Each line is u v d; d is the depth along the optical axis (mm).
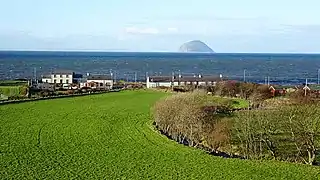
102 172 43688
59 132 65250
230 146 58062
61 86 151000
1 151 51531
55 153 51625
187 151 54156
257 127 59438
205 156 51594
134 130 67938
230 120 64812
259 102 93625
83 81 184750
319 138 55625
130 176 42469
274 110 64188
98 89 138000
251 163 48438
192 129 62188
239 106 90250
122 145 57219
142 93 123375
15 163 46188
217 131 60781
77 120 76438
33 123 71938
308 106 61969
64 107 92375
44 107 91250
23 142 57219
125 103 100750
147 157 50688
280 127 59031
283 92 108875
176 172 44219
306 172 44750
